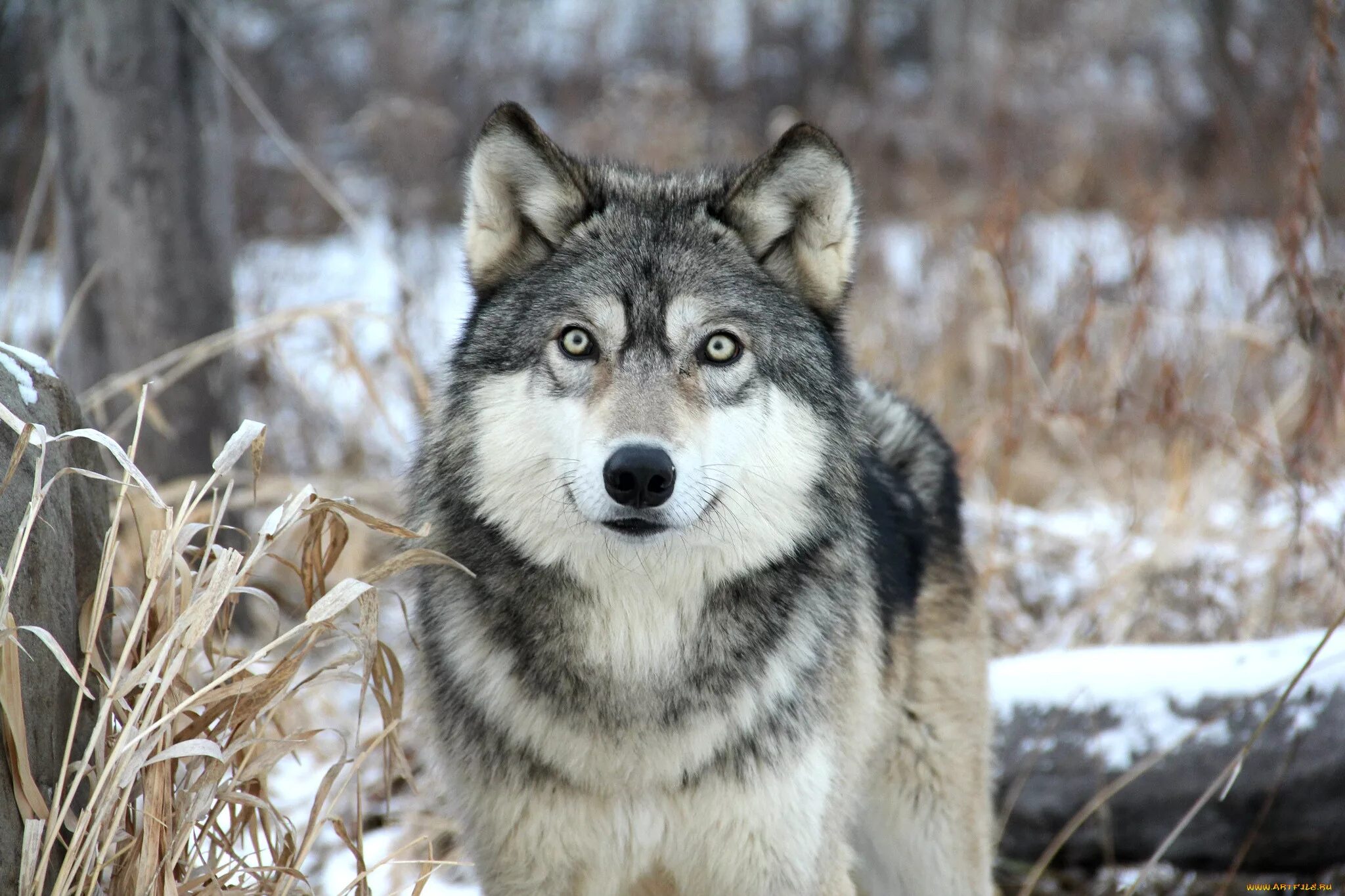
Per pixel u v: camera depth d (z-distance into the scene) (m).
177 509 16.42
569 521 10.34
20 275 18.50
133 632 9.10
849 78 59.00
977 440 21.02
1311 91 17.73
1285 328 21.06
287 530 9.98
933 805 13.66
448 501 11.02
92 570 10.52
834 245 11.77
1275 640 15.73
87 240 18.16
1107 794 13.72
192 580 9.97
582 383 10.59
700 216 11.59
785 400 11.07
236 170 38.91
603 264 11.03
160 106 17.94
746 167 11.62
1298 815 13.80
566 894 10.71
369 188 42.31
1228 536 20.42
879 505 13.23
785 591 10.85
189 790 9.61
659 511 9.95
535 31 60.22
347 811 15.24
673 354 10.70
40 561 9.44
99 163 17.84
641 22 61.75
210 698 9.62
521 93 53.47
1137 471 23.05
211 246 18.70
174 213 18.20
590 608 10.41
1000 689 15.49
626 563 10.31
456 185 39.88
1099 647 17.03
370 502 20.53
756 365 10.95
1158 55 52.59
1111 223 33.22
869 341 27.20
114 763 8.98
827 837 11.09
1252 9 47.94
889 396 15.28
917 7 68.62
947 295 28.41
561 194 11.55
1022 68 49.12
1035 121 44.75
